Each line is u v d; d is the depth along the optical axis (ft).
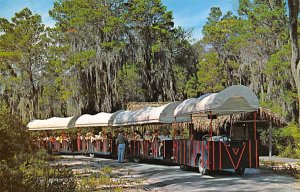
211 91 153.07
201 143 57.41
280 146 104.32
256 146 56.18
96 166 75.10
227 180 50.26
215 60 152.46
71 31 156.56
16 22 164.35
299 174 51.67
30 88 161.48
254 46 133.18
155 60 155.94
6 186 30.30
